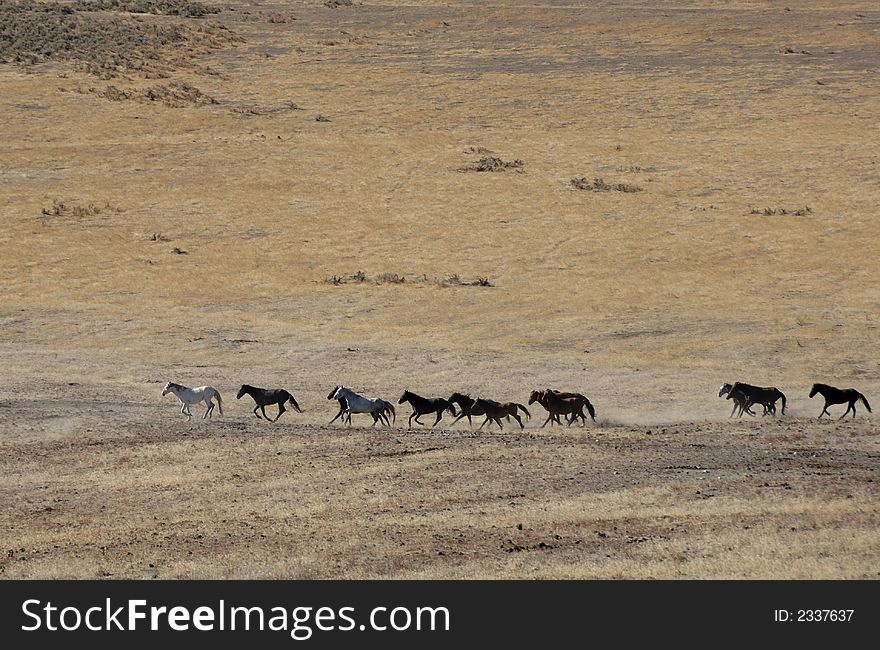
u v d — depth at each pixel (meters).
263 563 16.70
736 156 81.88
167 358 41.38
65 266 56.25
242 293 52.69
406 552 17.05
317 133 85.94
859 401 34.41
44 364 39.81
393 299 51.75
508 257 59.69
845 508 18.62
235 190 71.81
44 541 18.27
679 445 26.08
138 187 71.44
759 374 39.06
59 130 82.56
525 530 18.08
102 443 26.67
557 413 29.86
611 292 53.03
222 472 23.42
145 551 17.53
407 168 78.06
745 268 57.50
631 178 76.81
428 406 29.52
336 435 27.58
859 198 71.69
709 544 16.78
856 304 50.53
